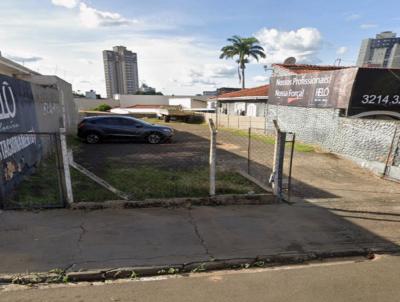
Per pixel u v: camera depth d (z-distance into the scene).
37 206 5.42
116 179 7.59
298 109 15.08
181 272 3.83
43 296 3.23
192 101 48.94
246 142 15.63
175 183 7.23
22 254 3.94
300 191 7.34
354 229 5.18
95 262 3.84
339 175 9.15
